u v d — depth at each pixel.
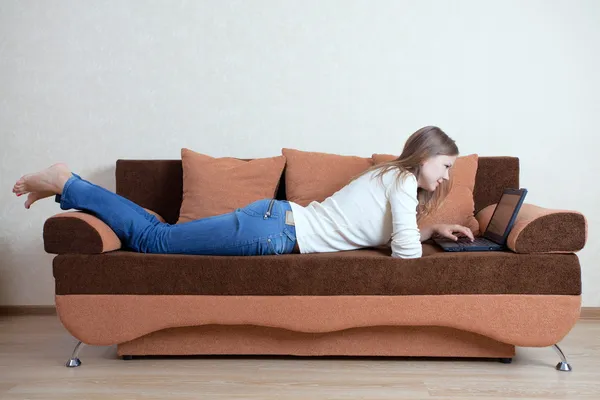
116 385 1.91
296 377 1.98
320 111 3.01
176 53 3.00
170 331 2.14
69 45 3.00
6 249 3.04
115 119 3.02
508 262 2.01
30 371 2.06
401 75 2.99
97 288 2.06
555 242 2.02
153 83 3.01
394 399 1.78
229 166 2.69
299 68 3.00
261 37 3.00
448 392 1.84
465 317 2.03
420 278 2.02
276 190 2.71
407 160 2.17
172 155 3.03
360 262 2.04
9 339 2.51
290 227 2.21
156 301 2.05
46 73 3.01
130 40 3.00
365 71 2.99
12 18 2.99
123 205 2.24
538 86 2.95
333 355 2.21
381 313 2.03
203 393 1.84
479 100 2.97
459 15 2.96
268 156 3.03
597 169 2.96
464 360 2.18
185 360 2.18
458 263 2.02
